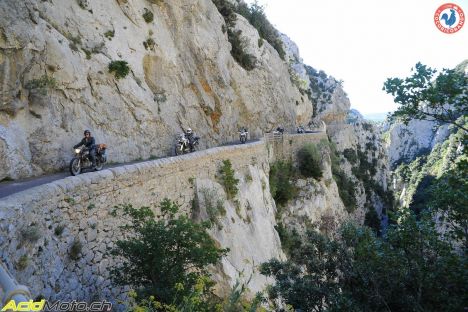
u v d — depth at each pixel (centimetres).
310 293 810
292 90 4522
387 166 8412
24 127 905
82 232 721
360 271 731
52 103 1020
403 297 698
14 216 516
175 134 1736
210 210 1373
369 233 813
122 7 1600
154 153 1539
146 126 1507
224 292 1143
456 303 632
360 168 6819
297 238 2298
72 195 700
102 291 746
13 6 909
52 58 1042
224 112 2377
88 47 1290
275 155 3041
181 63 1964
